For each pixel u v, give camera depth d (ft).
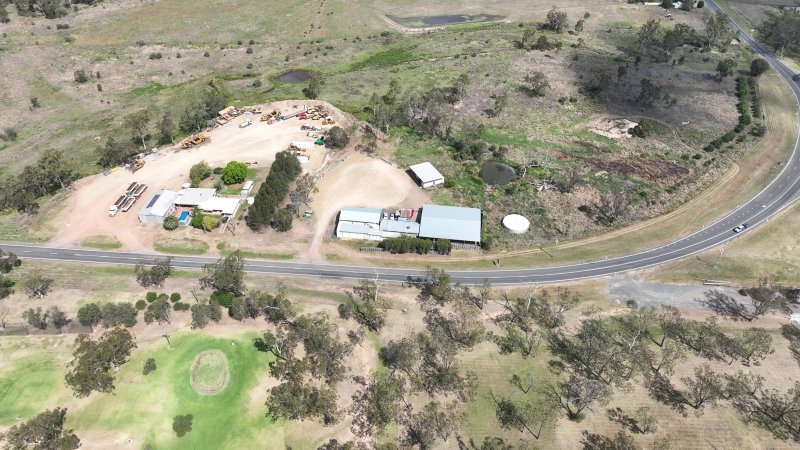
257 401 342.64
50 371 354.54
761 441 318.86
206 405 339.36
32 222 492.13
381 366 364.38
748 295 417.28
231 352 370.32
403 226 477.77
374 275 439.22
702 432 322.75
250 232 483.51
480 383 352.08
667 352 348.38
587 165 577.43
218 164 574.56
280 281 430.61
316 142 608.19
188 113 636.48
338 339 372.38
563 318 396.16
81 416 329.93
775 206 513.45
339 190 536.42
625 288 424.46
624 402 338.95
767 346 354.54
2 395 341.21
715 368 359.87
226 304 399.85
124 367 358.43
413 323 394.73
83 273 434.30
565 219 499.92
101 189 534.78
